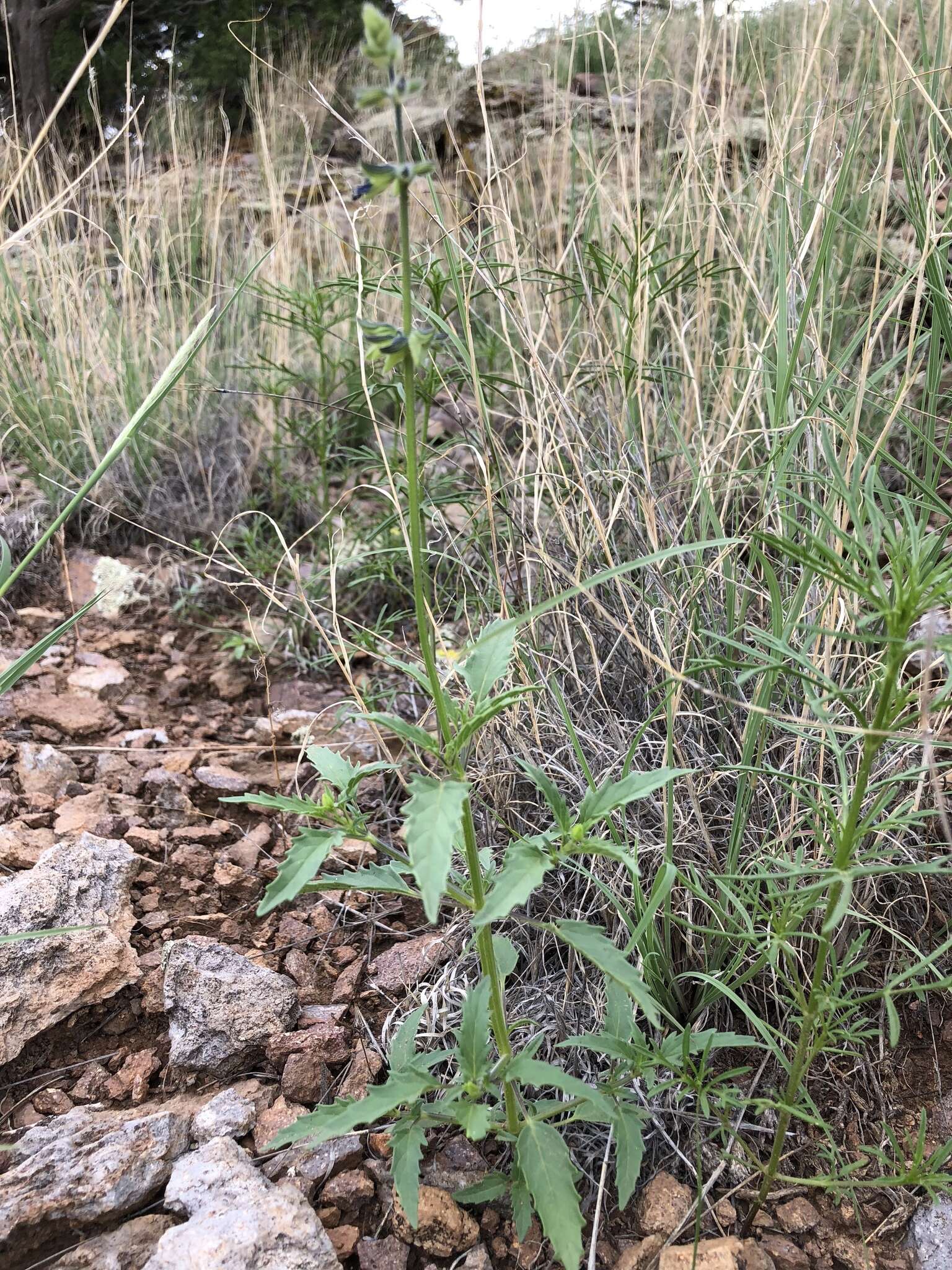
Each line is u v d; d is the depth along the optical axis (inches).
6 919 75.4
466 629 113.2
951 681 61.8
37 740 108.4
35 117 251.0
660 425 115.1
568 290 115.5
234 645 126.7
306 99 242.2
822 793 68.6
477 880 57.5
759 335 114.8
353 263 174.2
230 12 303.3
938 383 90.7
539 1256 63.6
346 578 134.6
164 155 238.5
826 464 88.3
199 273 191.2
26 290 171.3
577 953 76.3
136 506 155.9
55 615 134.0
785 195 95.3
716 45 122.0
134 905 87.4
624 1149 58.8
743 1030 75.3
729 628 83.6
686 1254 61.7
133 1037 76.0
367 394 91.5
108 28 80.5
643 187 135.9
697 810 73.4
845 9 145.6
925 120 112.7
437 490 120.9
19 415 158.2
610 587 94.3
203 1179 62.5
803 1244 64.6
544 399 95.0
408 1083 57.4
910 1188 66.2
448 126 121.6
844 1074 71.4
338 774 59.4
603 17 142.5
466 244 117.8
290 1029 76.1
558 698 80.3
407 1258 62.6
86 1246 60.8
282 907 89.7
